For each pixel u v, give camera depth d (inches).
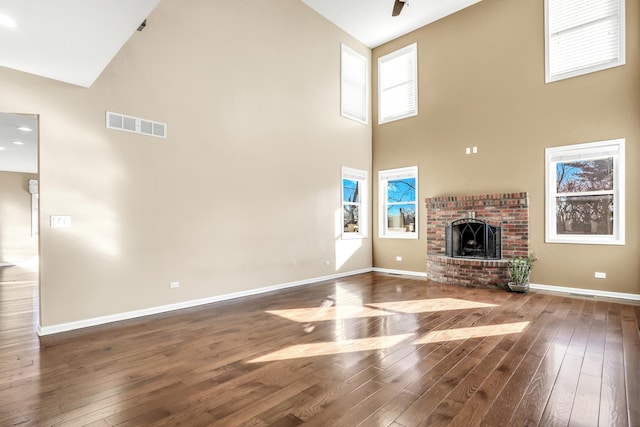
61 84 138.0
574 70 200.5
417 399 83.0
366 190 290.8
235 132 195.6
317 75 248.2
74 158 140.7
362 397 84.3
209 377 96.2
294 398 84.2
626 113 184.4
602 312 157.6
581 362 103.2
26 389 90.0
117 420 75.8
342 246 265.9
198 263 178.2
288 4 227.5
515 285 199.3
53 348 118.5
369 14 251.1
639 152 180.7
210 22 185.2
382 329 136.4
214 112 186.1
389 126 286.7
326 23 255.9
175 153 170.2
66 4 88.0
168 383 92.9
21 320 151.9
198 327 140.9
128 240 154.6
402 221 280.7
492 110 231.1
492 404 80.4
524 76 218.2
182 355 112.0
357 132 283.1
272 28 217.0
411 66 275.9
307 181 238.5
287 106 225.6
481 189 235.6
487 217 227.3
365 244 288.7
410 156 273.0
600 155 192.4
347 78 278.5
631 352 110.6
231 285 192.2
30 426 73.9
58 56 117.3
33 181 387.2
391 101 289.0
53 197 135.8
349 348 116.6
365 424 73.1
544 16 211.2
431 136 261.1
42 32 101.8
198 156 179.0
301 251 233.0
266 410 79.0
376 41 289.0
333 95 261.4
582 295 192.1
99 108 146.9
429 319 149.3
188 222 174.7
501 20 228.1
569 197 203.9
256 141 206.5
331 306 173.2
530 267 206.8
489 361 104.7
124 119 153.7
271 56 216.1
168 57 168.2
